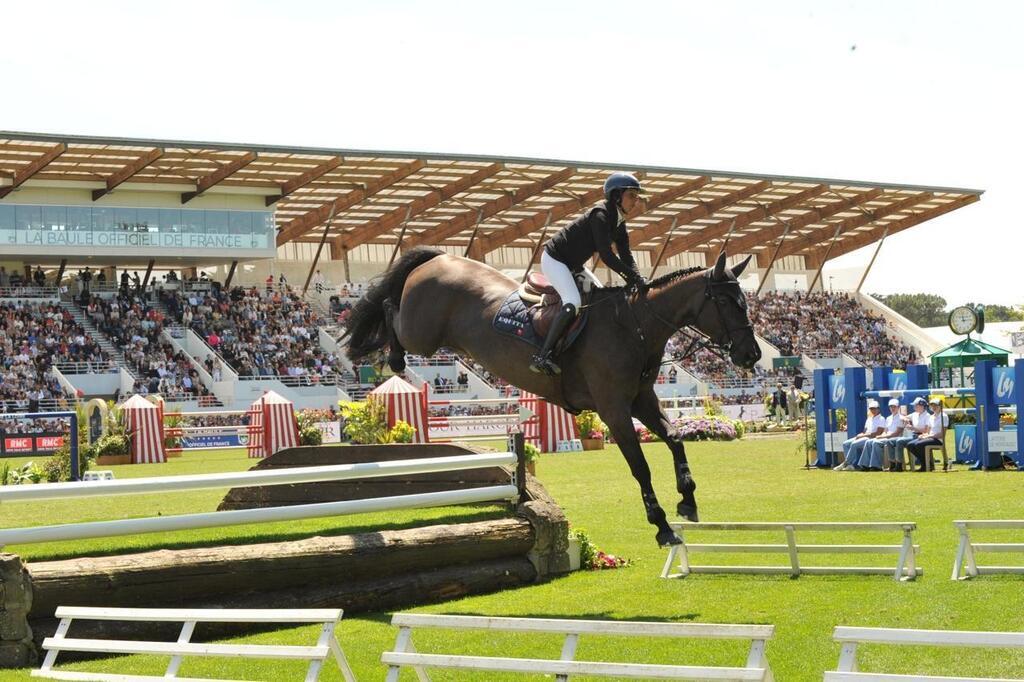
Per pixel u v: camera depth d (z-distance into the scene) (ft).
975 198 236.84
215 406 172.45
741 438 135.13
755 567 36.09
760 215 227.40
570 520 51.65
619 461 95.35
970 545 33.83
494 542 35.76
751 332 30.40
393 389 94.32
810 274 280.31
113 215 186.19
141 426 117.08
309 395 181.57
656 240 240.53
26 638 26.96
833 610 29.78
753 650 17.16
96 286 194.90
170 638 29.12
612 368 31.07
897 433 78.07
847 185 212.64
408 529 34.71
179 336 188.85
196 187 187.42
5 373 162.30
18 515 53.31
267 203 196.13
